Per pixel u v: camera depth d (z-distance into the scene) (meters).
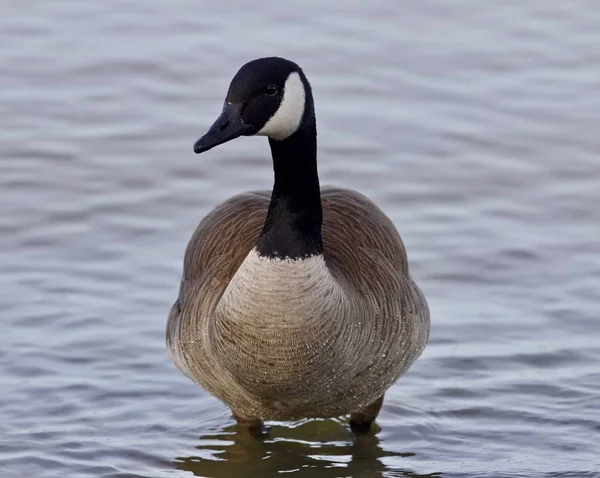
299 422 12.38
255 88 10.09
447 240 15.51
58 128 18.31
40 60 20.27
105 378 12.75
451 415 12.30
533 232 15.73
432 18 22.02
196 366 10.91
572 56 20.69
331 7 22.34
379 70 20.08
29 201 16.33
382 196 16.56
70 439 11.63
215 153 17.62
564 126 18.48
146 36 21.08
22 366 12.81
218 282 10.82
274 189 10.14
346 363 10.31
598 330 13.62
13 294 14.14
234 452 11.67
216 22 21.62
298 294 9.77
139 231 15.66
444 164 17.44
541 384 12.70
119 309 13.93
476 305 14.19
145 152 17.66
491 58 20.55
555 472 11.07
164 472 11.23
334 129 18.25
